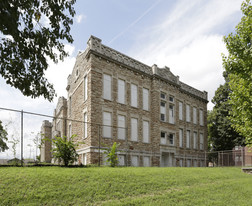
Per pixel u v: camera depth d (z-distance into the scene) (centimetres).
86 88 2094
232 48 1184
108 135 1956
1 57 671
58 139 1398
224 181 1429
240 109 1196
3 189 824
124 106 2152
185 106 3047
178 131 2689
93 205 821
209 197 1060
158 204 892
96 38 2017
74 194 873
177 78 2809
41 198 807
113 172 1173
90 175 1081
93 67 1952
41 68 774
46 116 1331
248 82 1156
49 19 745
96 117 1895
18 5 623
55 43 782
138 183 1089
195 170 1620
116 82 2123
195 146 3131
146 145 2277
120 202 861
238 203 1020
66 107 2964
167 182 1188
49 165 1323
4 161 1198
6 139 1202
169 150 2478
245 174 1855
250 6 1152
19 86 739
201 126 3325
